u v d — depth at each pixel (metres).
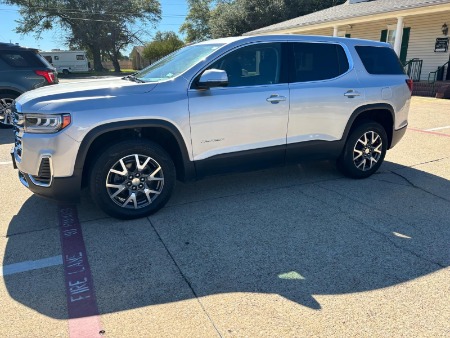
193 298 2.61
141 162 3.71
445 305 2.54
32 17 43.53
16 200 4.34
